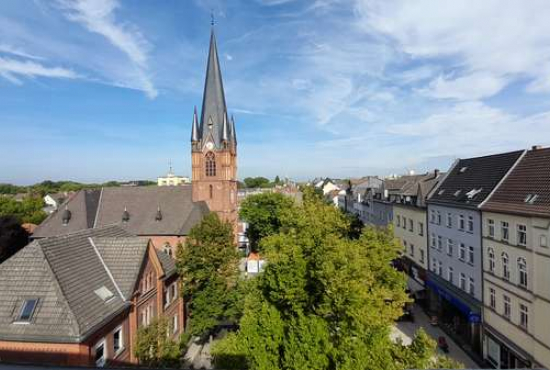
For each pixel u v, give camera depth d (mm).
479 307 28344
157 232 49156
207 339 31484
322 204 35969
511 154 29812
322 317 14398
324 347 13008
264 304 15945
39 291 17156
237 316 29578
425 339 13281
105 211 52844
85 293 18484
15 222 48969
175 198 53719
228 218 55000
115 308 19188
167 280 27766
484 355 27672
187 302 31969
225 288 29062
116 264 22203
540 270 21531
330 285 14438
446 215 34281
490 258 27188
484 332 27781
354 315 13383
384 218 54688
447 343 30172
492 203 26828
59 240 20562
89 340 16812
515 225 24062
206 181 54781
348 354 12578
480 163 33938
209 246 28719
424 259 39562
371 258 22094
